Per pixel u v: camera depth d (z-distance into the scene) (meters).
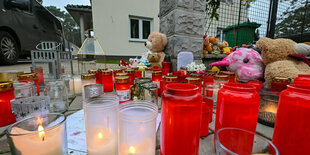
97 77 1.59
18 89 0.97
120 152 0.53
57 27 5.16
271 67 1.32
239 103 0.56
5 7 3.82
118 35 6.28
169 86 0.54
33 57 1.66
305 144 0.48
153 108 0.56
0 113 0.83
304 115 0.48
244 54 1.71
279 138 0.55
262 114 0.90
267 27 3.36
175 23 2.52
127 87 1.01
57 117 0.54
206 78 1.37
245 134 0.46
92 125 0.54
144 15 6.54
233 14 4.63
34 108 0.80
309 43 1.33
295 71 1.18
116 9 6.09
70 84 1.41
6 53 3.99
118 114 0.51
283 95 0.54
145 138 0.51
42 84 1.77
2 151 0.63
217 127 0.65
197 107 0.49
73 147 0.64
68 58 2.33
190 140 0.50
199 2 2.66
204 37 3.07
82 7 8.95
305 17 3.00
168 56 2.56
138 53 6.73
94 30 5.96
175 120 0.49
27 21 4.18
